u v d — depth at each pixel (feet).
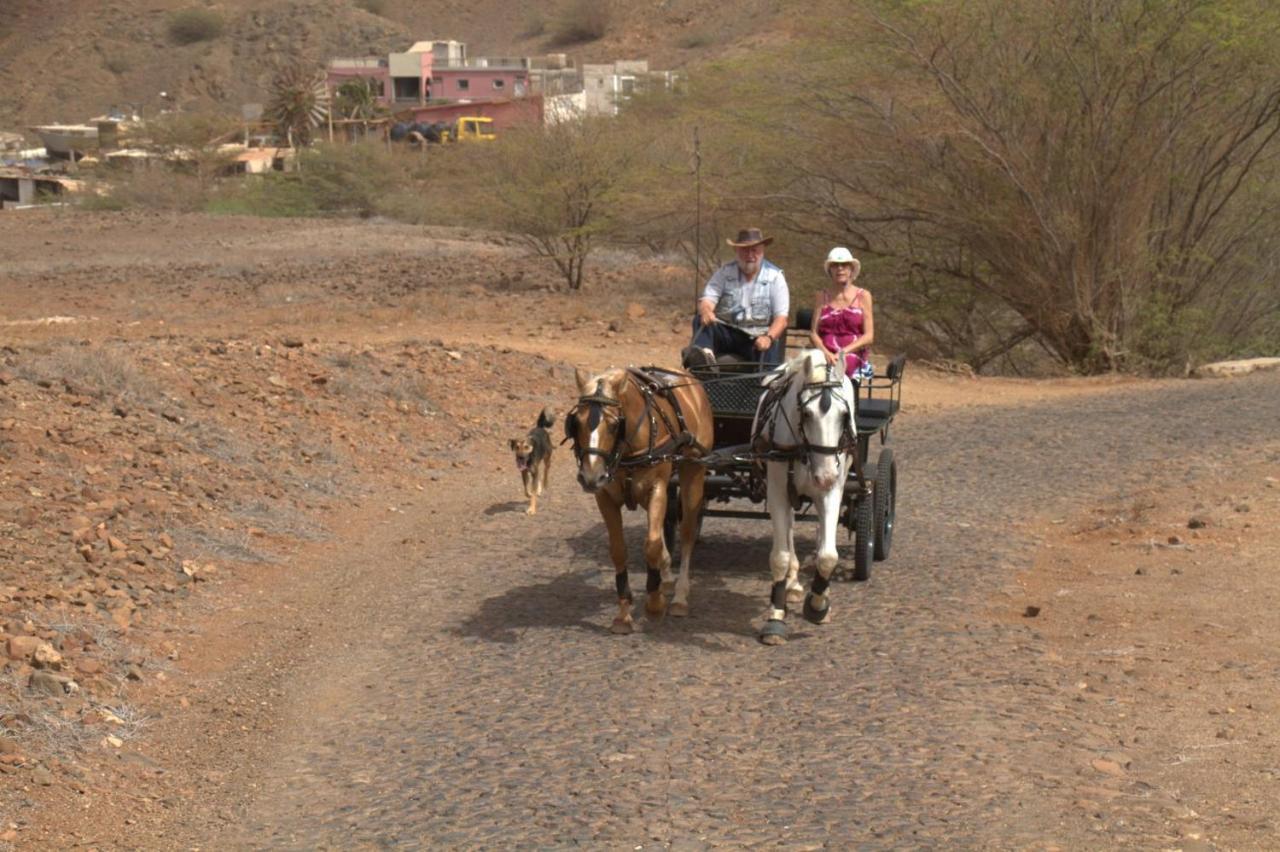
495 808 22.50
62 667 27.37
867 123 88.99
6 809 21.75
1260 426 56.90
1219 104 82.12
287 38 535.19
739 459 32.65
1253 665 28.25
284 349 62.59
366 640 32.01
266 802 23.34
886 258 90.74
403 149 235.81
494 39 533.96
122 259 133.80
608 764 24.20
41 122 519.60
